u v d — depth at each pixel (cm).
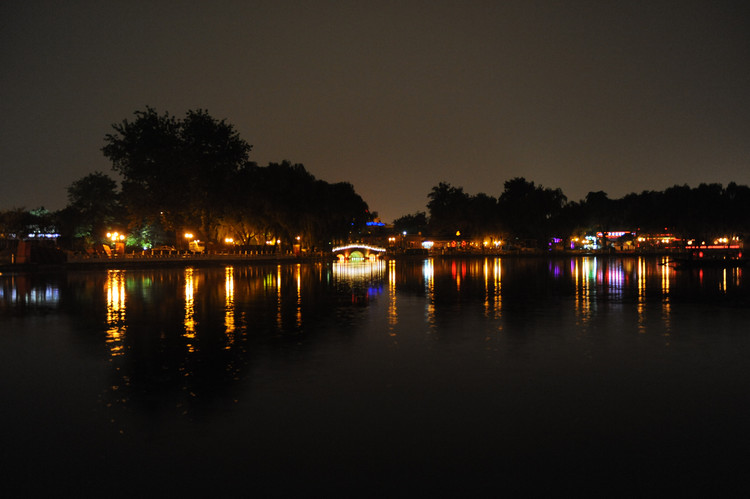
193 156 7775
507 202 14638
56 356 1641
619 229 16425
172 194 7594
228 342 1859
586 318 2458
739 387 1295
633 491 787
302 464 871
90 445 945
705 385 1311
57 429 1020
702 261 7612
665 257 11981
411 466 864
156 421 1062
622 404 1166
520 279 5138
